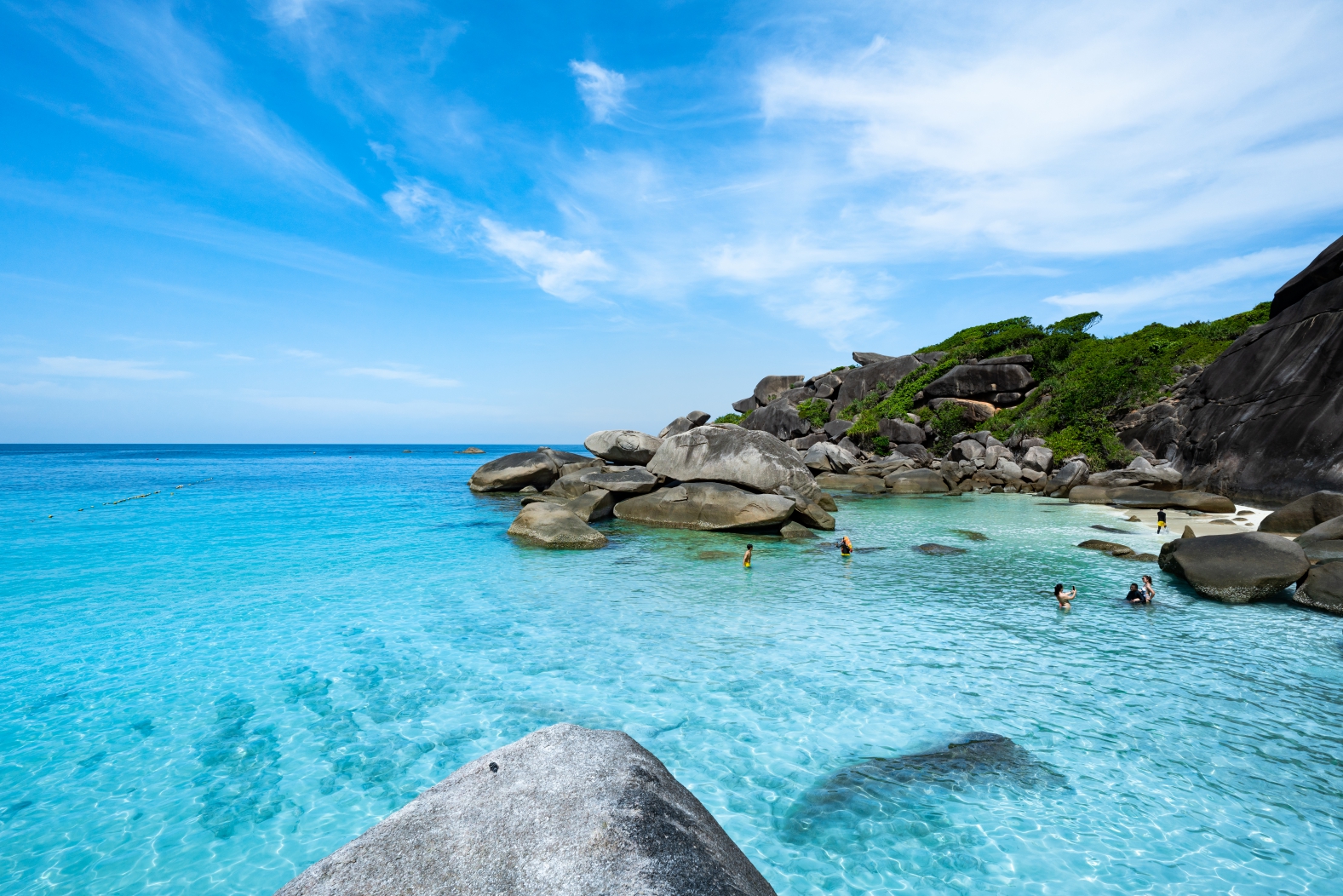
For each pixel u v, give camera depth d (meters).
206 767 7.23
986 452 47.03
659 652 10.94
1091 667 10.20
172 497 36.41
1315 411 26.34
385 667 10.21
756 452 26.30
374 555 19.14
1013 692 9.22
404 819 3.30
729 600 14.23
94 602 13.86
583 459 42.72
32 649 10.91
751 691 9.32
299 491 41.47
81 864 5.63
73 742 7.77
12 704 8.82
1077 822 6.22
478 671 10.04
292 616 12.94
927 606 13.84
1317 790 6.72
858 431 59.34
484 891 2.78
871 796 6.67
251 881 5.44
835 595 14.70
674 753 7.55
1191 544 15.54
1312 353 27.89
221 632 11.89
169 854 5.76
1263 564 13.83
